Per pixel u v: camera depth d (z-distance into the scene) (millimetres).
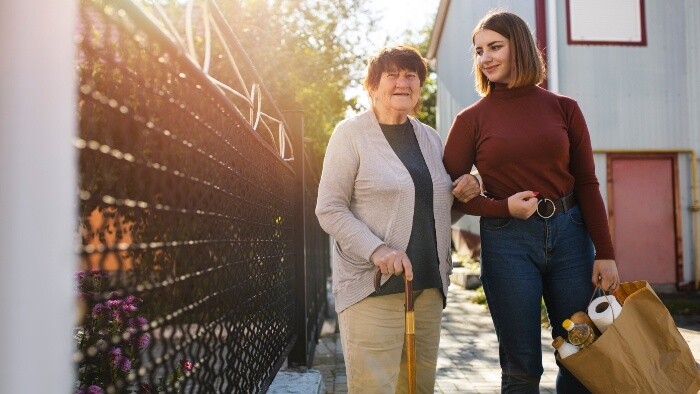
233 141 2076
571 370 2340
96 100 987
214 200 1765
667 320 2324
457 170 2660
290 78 8703
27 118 687
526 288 2502
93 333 1364
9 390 668
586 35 10250
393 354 2430
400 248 2400
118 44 1094
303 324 4254
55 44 723
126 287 1113
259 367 2633
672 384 2279
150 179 1220
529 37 2582
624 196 10312
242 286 2225
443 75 18500
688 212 10359
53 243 716
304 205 4477
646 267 10328
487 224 2600
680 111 10344
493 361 5496
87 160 977
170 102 1347
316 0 9414
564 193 2562
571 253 2547
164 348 1312
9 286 667
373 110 2535
